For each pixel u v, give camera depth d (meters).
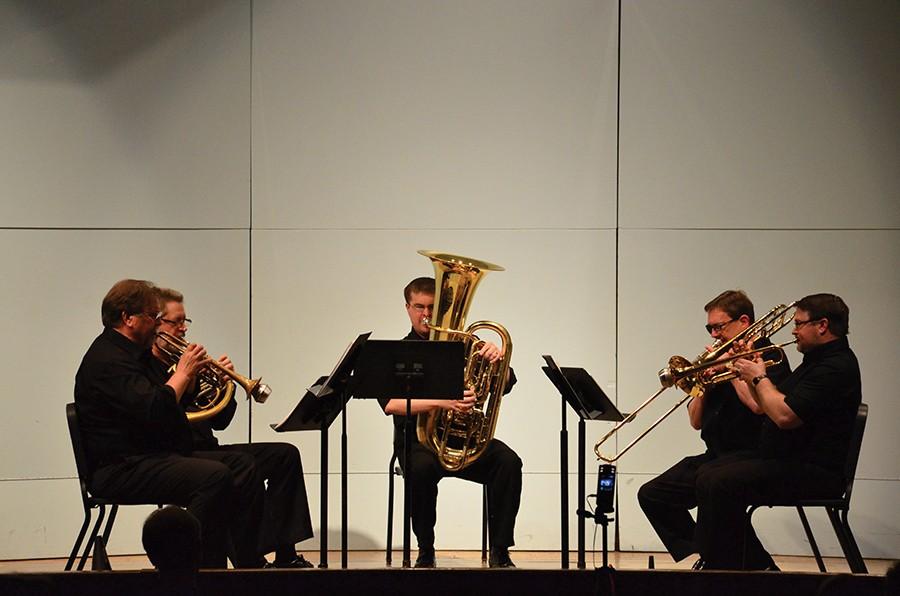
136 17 16.81
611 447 16.80
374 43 17.02
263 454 14.05
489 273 16.98
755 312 16.86
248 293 16.92
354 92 17.02
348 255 16.98
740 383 13.62
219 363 13.16
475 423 13.44
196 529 8.06
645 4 16.98
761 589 10.11
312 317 16.95
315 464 16.84
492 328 13.26
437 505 16.77
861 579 9.14
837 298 12.97
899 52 16.83
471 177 17.03
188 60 16.89
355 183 17.02
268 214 16.94
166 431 12.79
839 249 16.83
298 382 16.92
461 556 16.30
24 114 16.59
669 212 16.94
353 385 11.79
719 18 16.95
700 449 16.70
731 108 16.94
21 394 16.48
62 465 16.50
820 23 16.88
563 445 12.46
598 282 16.97
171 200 16.84
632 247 16.94
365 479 16.80
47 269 16.61
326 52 17.00
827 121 16.88
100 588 9.82
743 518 12.60
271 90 16.97
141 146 16.80
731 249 16.91
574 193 17.00
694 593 10.20
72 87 16.69
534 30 17.03
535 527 16.81
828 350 12.85
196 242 16.86
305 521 13.99
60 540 16.41
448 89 17.03
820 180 16.88
